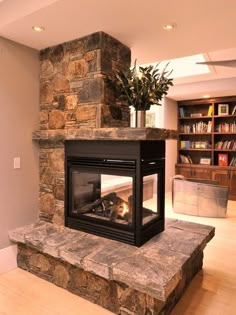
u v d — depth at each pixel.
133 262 1.98
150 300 1.80
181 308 2.09
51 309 2.07
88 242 2.37
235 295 2.26
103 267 1.95
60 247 2.26
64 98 2.80
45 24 2.35
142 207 2.31
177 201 4.77
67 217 2.79
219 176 6.12
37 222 2.97
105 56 2.55
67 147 2.77
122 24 2.36
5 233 2.69
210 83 5.36
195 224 2.86
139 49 2.97
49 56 2.91
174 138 2.70
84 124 2.64
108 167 2.46
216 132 6.25
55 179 2.89
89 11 2.12
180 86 5.73
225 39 2.71
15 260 2.75
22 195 2.87
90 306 2.11
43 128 3.00
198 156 6.74
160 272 1.83
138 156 2.25
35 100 2.98
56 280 2.40
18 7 2.23
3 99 2.65
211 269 2.71
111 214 2.56
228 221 4.32
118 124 2.73
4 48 2.64
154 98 2.47
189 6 2.05
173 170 6.68
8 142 2.71
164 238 2.45
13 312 2.04
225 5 2.03
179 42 2.78
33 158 2.98
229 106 6.16
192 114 6.65
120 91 2.59
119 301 1.97
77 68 2.67
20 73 2.80
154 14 2.17
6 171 2.71
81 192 2.82
